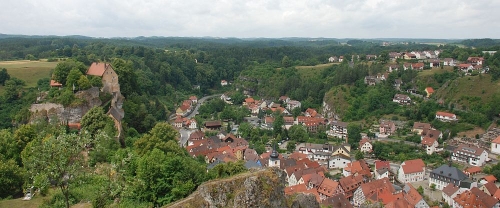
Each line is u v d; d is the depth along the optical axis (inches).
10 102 4254.4
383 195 3779.5
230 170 2322.8
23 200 1942.7
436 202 4062.5
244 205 1280.8
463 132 6471.5
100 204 1546.5
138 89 6003.9
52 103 3705.7
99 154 2340.1
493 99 6776.6
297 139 6899.6
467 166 5393.7
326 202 3440.0
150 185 1831.9
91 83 3983.8
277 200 1355.8
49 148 1333.7
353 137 6619.1
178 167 1911.9
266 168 1459.2
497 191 4040.4
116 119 3496.6
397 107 7716.5
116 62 4667.8
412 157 5767.7
